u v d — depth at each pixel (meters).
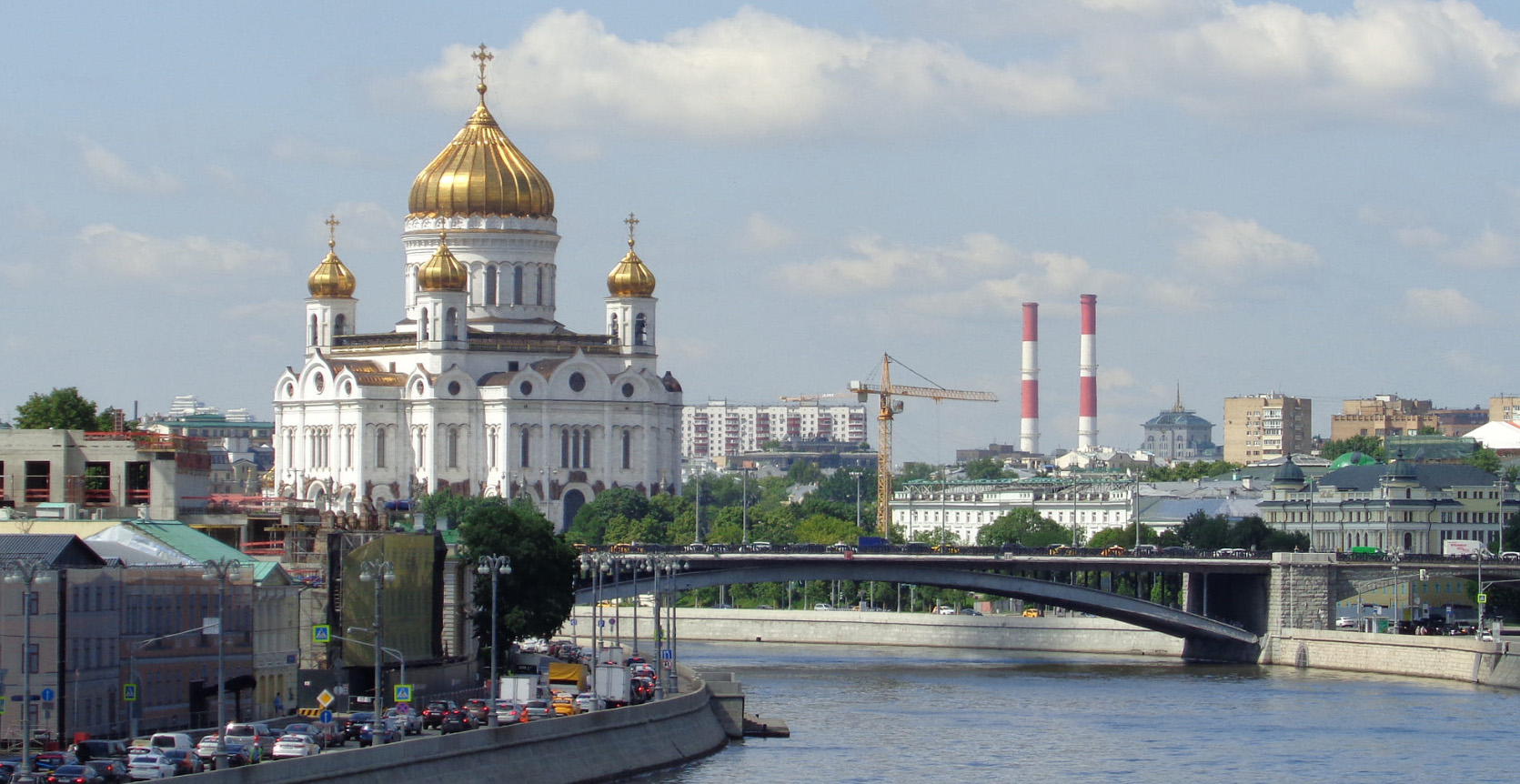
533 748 187.38
